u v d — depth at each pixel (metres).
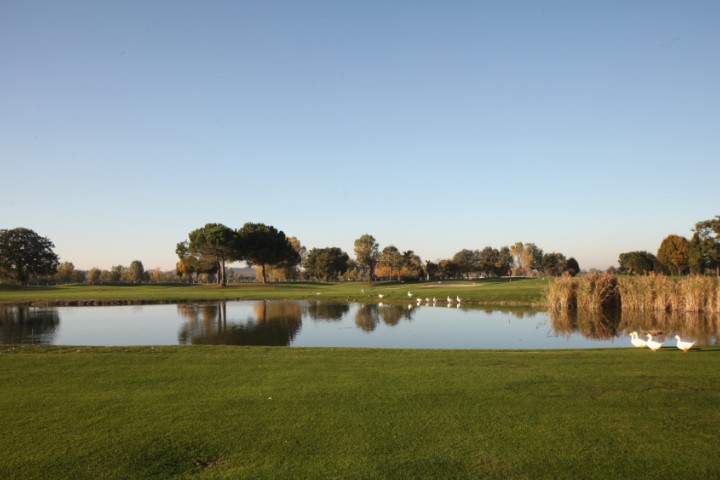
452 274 151.00
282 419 9.50
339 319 36.84
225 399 10.87
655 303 37.41
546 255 143.25
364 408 10.12
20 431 8.97
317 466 7.50
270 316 39.69
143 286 98.00
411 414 9.73
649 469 7.28
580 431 8.76
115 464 7.62
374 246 133.62
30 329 32.69
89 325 34.66
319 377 12.94
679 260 81.38
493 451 7.96
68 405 10.52
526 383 12.05
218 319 37.91
